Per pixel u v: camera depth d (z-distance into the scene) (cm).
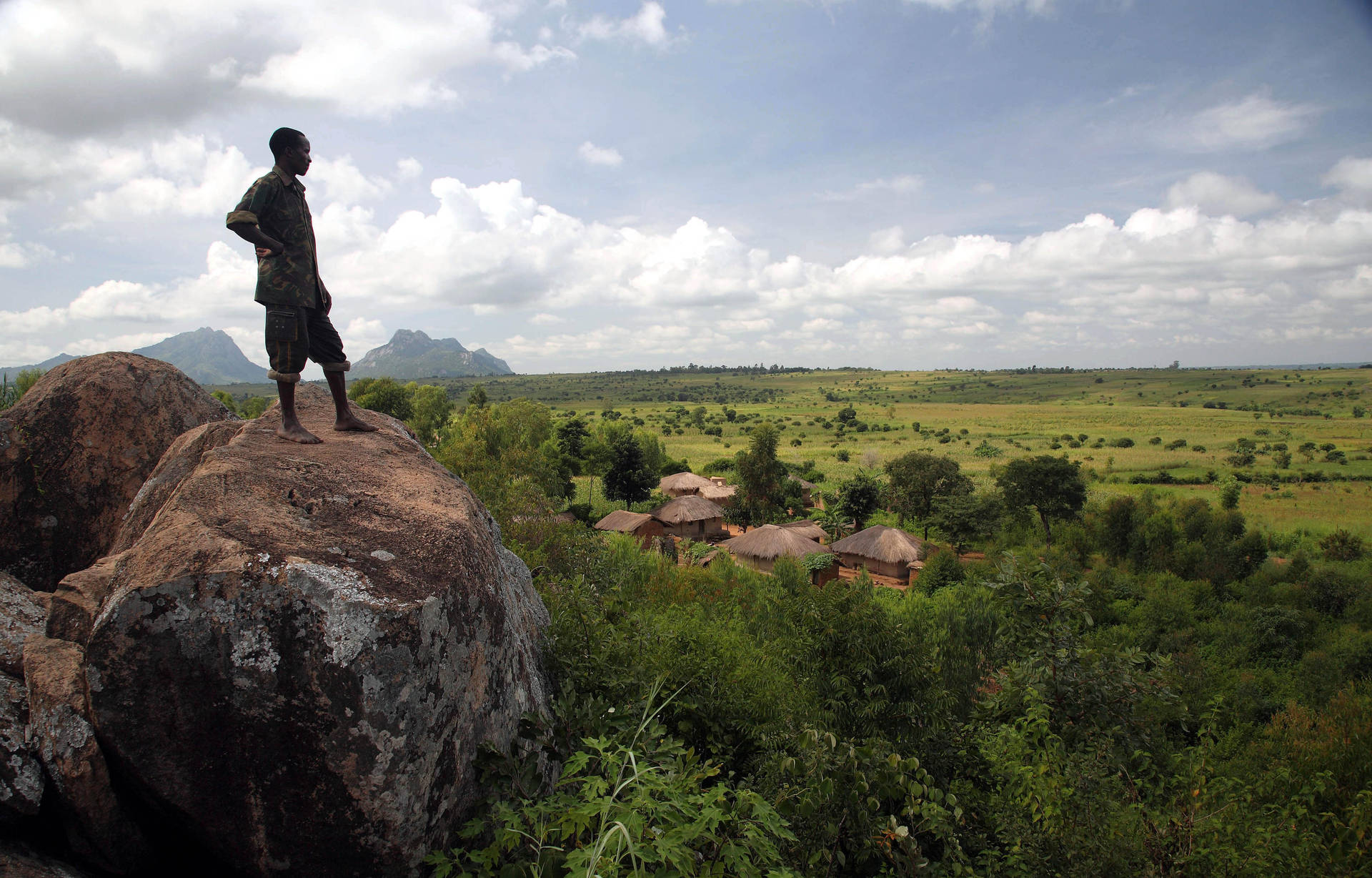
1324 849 484
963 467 7462
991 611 1250
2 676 294
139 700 260
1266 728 1212
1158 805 539
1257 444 9319
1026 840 443
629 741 386
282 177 416
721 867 270
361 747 267
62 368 555
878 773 418
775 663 888
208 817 268
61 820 264
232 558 274
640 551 2266
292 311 429
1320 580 2598
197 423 588
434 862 271
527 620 501
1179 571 3086
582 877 234
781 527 3472
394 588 295
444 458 1978
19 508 502
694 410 16662
